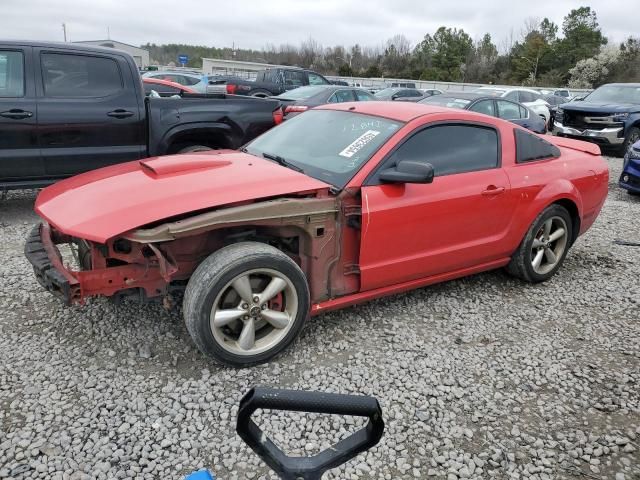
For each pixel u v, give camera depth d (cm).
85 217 300
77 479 237
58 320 370
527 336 387
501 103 1149
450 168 399
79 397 290
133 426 271
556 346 375
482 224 417
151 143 637
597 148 535
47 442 257
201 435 267
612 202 847
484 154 423
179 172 344
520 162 445
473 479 252
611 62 6284
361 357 344
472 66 7025
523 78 6756
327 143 399
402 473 252
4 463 243
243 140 684
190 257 327
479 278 492
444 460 262
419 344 365
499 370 341
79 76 595
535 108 1762
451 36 7100
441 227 390
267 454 113
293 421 280
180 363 326
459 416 295
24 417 273
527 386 326
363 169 355
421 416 291
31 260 313
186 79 1938
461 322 401
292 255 356
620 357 365
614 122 1298
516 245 452
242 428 111
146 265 312
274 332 332
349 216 350
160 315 380
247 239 345
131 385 303
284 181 339
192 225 290
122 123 615
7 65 557
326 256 348
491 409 302
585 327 405
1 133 554
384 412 292
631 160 845
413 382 321
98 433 264
